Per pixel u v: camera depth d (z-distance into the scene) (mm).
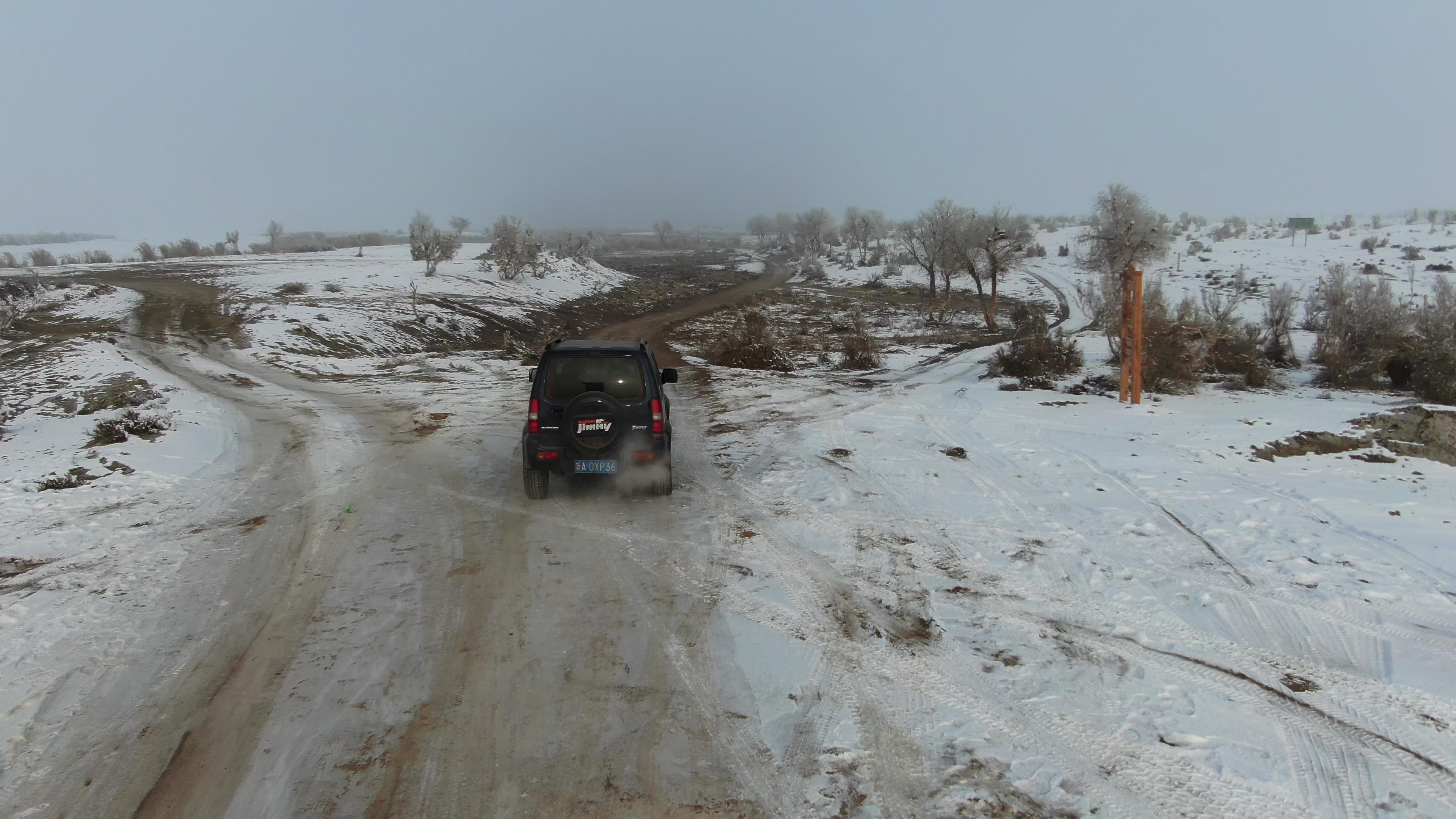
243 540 7234
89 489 8953
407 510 8141
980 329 39906
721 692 4477
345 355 28688
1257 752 3912
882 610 5617
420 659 4871
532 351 28938
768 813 3443
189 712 4266
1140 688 4527
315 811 3461
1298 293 37531
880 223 102188
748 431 12383
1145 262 43500
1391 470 10141
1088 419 13094
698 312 49219
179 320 31906
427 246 51625
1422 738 4055
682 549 6848
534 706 4328
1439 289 20234
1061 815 3436
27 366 19266
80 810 3447
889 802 3521
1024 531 7344
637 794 3580
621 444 7961
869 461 10133
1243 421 12477
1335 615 5543
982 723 4160
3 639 5125
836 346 30750
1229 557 6676
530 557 6680
